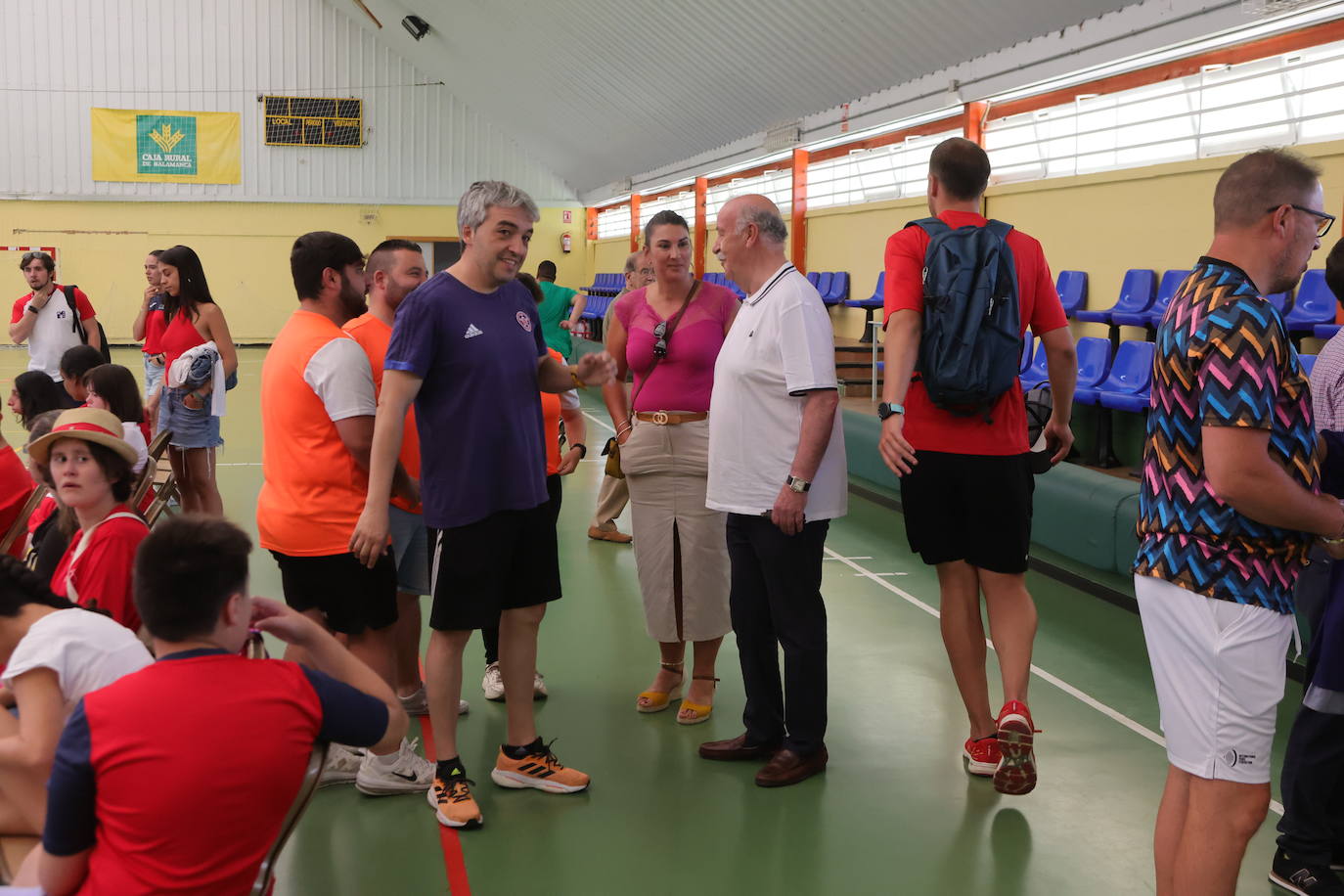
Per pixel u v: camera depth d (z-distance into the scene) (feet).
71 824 5.11
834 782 10.57
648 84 51.75
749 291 10.37
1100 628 15.53
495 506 9.44
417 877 8.74
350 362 9.59
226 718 5.16
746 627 10.77
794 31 37.63
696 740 11.57
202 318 18.39
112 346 69.15
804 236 45.70
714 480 10.48
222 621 5.33
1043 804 10.09
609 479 20.33
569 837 9.43
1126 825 9.70
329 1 70.38
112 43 67.67
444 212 74.43
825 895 8.50
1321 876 8.34
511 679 10.25
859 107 38.24
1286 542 6.50
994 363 9.51
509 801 10.12
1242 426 6.13
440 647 9.62
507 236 9.33
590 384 10.43
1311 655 8.28
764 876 8.79
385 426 9.09
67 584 7.84
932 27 31.63
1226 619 6.49
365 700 5.73
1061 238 28.96
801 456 9.81
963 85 31.76
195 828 5.06
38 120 67.15
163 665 5.22
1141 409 20.88
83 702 5.14
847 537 21.43
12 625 6.79
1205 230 23.89
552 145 72.49
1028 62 28.53
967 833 9.52
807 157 45.39
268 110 70.44
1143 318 23.47
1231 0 21.63
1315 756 8.24
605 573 18.40
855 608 16.55
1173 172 24.72
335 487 9.66
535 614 10.20
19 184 67.31
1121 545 16.89
